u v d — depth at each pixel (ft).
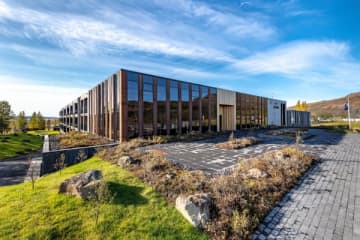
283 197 20.80
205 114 87.71
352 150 44.70
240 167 29.27
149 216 15.94
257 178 24.12
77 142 59.72
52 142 61.77
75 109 130.93
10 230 13.56
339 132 89.25
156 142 57.36
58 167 40.34
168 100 71.92
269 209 18.12
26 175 50.96
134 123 61.57
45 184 22.34
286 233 15.01
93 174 19.44
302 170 28.14
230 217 15.84
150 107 66.23
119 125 60.39
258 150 45.73
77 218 15.01
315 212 17.92
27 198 17.90
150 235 13.98
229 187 19.94
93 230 13.98
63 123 194.70
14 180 46.65
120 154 37.50
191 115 80.89
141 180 22.93
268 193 20.53
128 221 15.19
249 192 19.65
